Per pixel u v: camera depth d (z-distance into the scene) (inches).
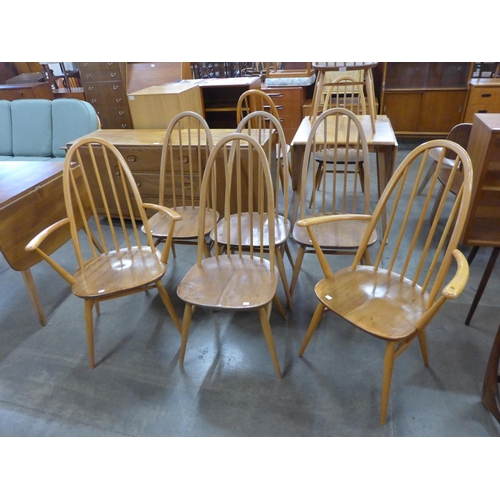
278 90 157.5
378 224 102.6
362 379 59.3
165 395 58.8
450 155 98.8
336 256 91.0
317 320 57.9
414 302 50.0
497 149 54.6
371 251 91.5
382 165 87.0
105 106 154.7
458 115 154.4
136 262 63.7
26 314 77.6
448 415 53.2
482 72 156.2
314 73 164.9
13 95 165.5
